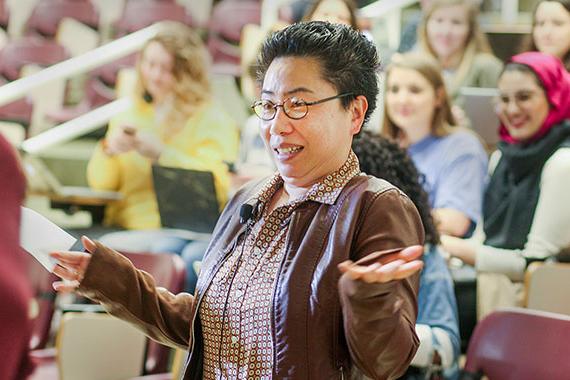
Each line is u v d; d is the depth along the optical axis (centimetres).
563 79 633
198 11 1120
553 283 550
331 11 734
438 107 690
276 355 256
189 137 838
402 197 266
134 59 1090
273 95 267
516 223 630
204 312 276
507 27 845
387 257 232
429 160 684
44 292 573
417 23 870
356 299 230
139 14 1134
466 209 662
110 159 845
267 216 274
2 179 199
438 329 437
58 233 279
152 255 556
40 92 1092
